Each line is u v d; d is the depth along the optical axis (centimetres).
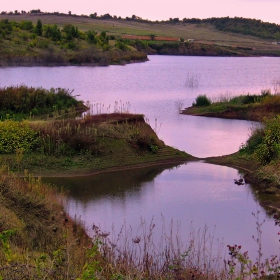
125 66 7331
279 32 17575
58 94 2708
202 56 12200
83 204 1333
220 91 4381
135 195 1433
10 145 1691
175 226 1178
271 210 1323
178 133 2352
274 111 2808
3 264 652
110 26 14975
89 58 7219
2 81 4366
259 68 7969
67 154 1711
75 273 624
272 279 744
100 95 3762
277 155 1650
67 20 15075
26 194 1129
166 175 1659
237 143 2144
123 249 935
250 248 1056
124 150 1791
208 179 1619
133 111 2984
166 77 5634
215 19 18900
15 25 8200
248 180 1605
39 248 878
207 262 941
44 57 6638
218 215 1275
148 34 13900
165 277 720
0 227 894
